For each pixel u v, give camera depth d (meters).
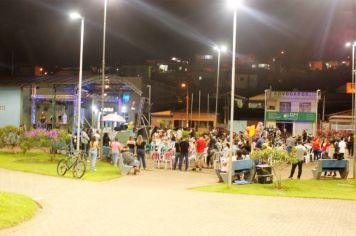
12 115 45.31
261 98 70.25
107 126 45.38
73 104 45.78
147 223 11.38
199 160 27.70
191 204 14.64
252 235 10.47
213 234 10.42
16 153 32.41
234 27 20.16
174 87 75.06
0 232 9.73
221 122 70.38
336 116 56.81
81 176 21.58
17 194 13.64
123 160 24.05
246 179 22.28
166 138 33.38
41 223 10.90
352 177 26.03
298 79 85.50
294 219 12.70
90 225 10.89
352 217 13.41
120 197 15.56
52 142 28.98
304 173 27.73
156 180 22.31
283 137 44.53
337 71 86.75
